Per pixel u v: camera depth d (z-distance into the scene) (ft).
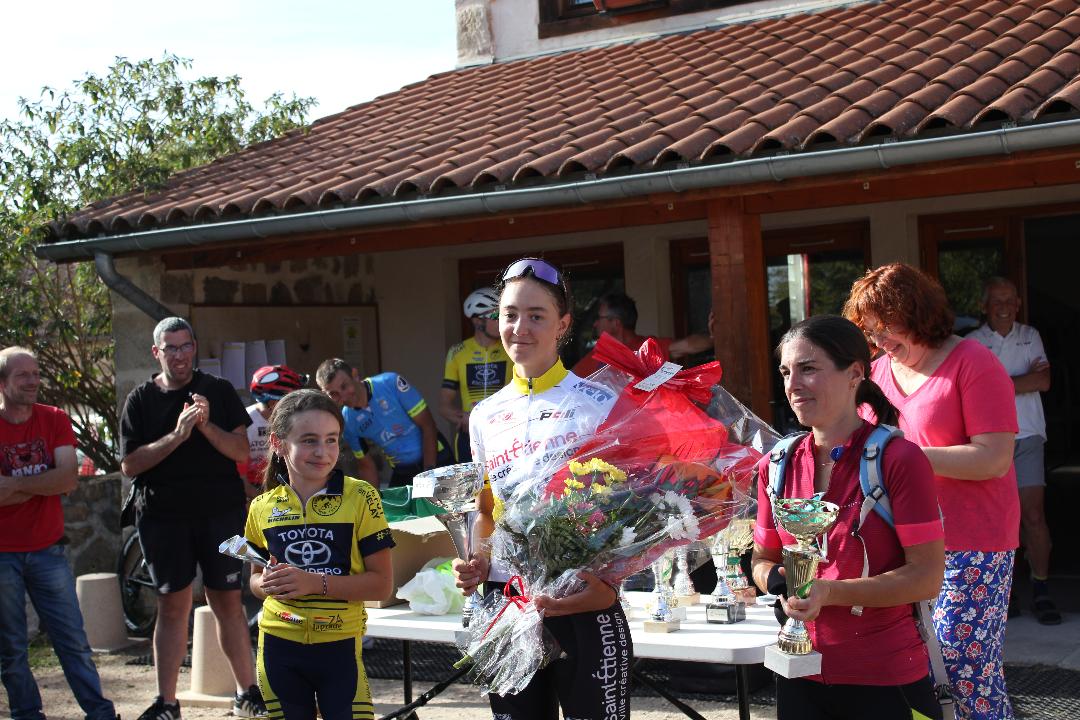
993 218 26.25
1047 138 17.35
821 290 28.40
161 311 27.35
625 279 30.48
